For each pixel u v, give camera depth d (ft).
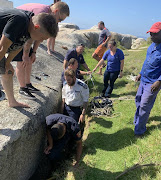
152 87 10.18
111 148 11.69
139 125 11.48
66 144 12.57
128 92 19.56
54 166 12.26
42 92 13.60
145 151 10.60
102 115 15.70
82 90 12.91
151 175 9.05
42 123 11.27
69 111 13.64
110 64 17.90
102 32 25.95
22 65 11.07
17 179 9.15
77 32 48.65
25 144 9.43
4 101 11.03
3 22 6.98
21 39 7.47
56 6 12.26
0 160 7.48
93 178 9.84
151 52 10.66
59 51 29.04
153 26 9.93
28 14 7.39
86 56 34.96
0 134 8.41
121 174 9.47
